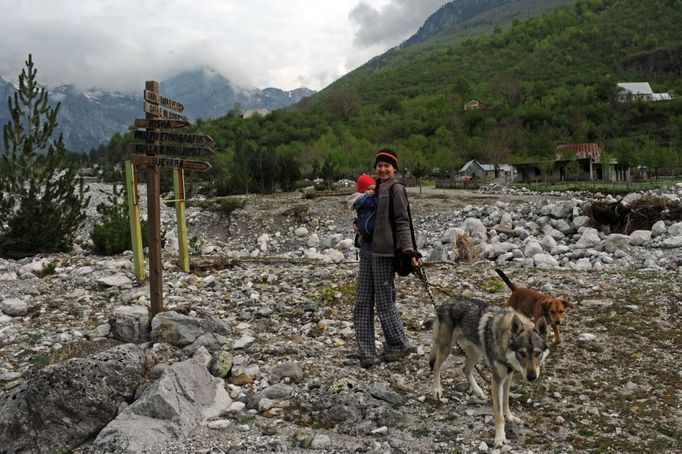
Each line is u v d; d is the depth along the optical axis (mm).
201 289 10680
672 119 107812
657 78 156625
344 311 9070
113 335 7531
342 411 5484
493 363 5270
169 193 43500
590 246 15969
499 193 38438
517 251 15125
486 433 5242
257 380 6477
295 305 9312
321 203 29609
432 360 6152
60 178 17109
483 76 191875
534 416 5605
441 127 119375
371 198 6848
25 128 16609
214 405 5801
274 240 25953
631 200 18125
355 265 13531
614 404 5816
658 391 6047
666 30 180125
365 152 83438
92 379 5742
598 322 8211
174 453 4961
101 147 135250
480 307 5715
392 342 6934
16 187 16547
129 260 14062
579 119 112875
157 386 5602
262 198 35156
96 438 5285
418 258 6598
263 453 4941
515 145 95500
